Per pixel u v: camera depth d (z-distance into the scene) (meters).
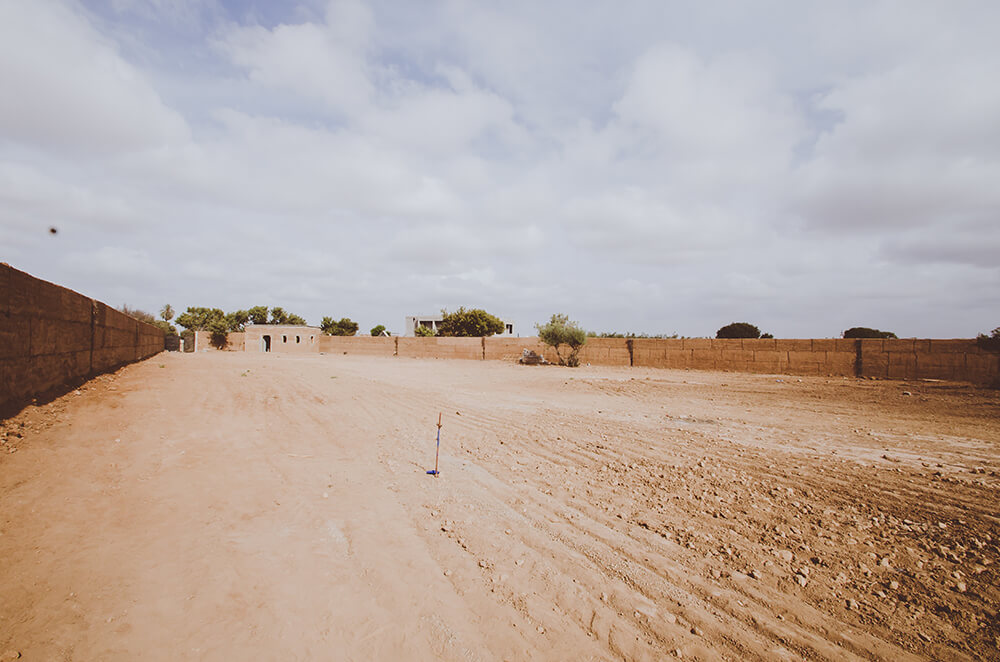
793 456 8.07
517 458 7.80
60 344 10.07
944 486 6.36
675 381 23.41
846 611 3.54
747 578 4.00
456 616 3.29
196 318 62.66
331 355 47.84
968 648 3.11
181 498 5.00
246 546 4.02
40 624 2.79
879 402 15.72
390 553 4.15
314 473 6.32
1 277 7.14
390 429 9.79
